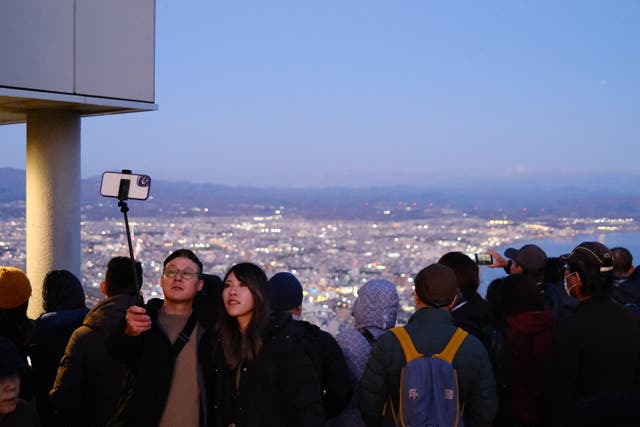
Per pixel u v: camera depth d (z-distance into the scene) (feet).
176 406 7.63
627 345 8.45
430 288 8.20
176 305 7.99
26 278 9.84
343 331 9.43
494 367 9.41
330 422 9.28
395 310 9.67
